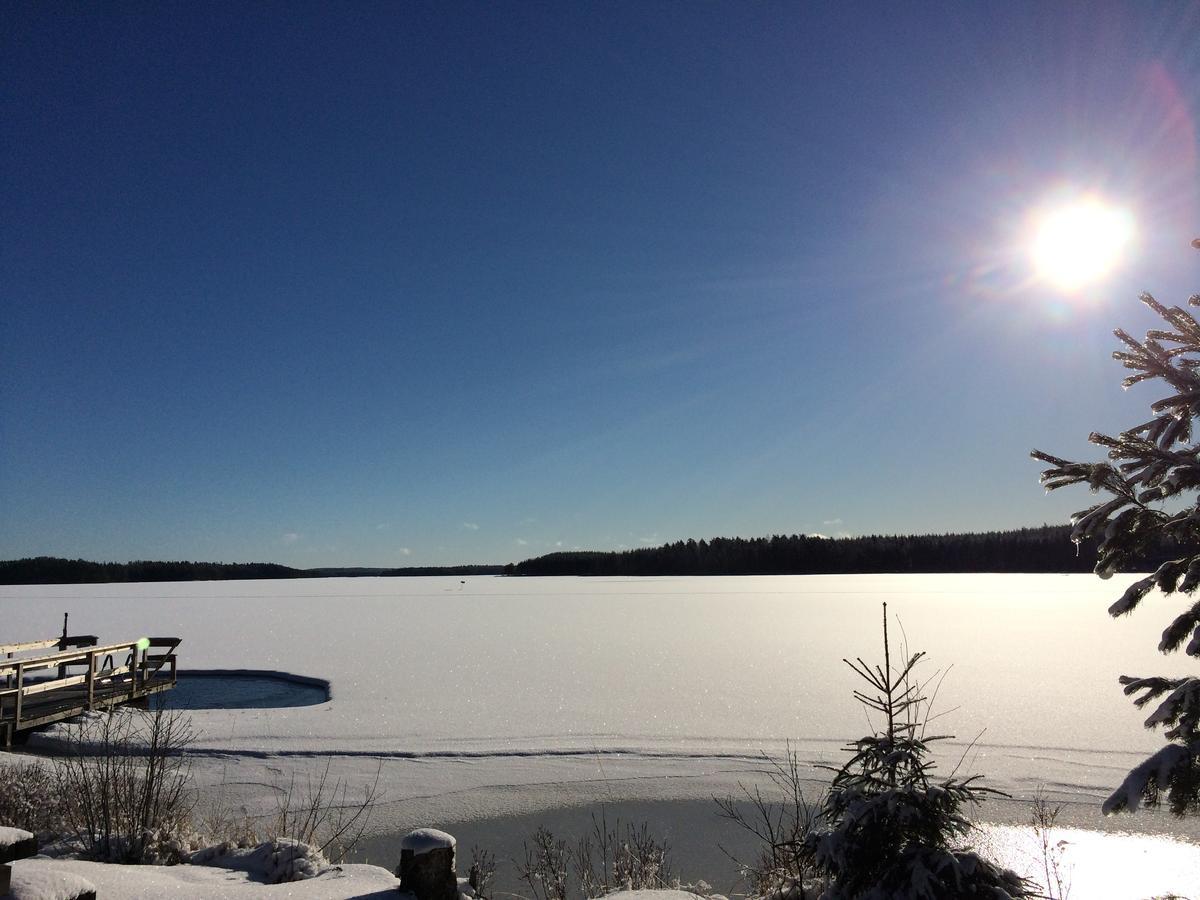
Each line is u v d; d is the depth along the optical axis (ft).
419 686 55.93
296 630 103.65
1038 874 21.07
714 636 90.53
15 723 33.55
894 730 11.67
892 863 10.35
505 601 173.37
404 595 206.80
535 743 37.68
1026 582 240.32
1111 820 25.58
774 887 14.17
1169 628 10.52
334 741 37.40
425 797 29.73
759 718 43.27
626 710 46.09
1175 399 10.80
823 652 73.77
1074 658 67.10
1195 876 20.92
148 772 18.74
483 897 15.01
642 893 13.74
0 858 8.76
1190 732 9.78
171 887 12.22
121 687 43.65
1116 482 11.05
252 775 31.37
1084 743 36.09
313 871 14.44
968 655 69.46
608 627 104.27
